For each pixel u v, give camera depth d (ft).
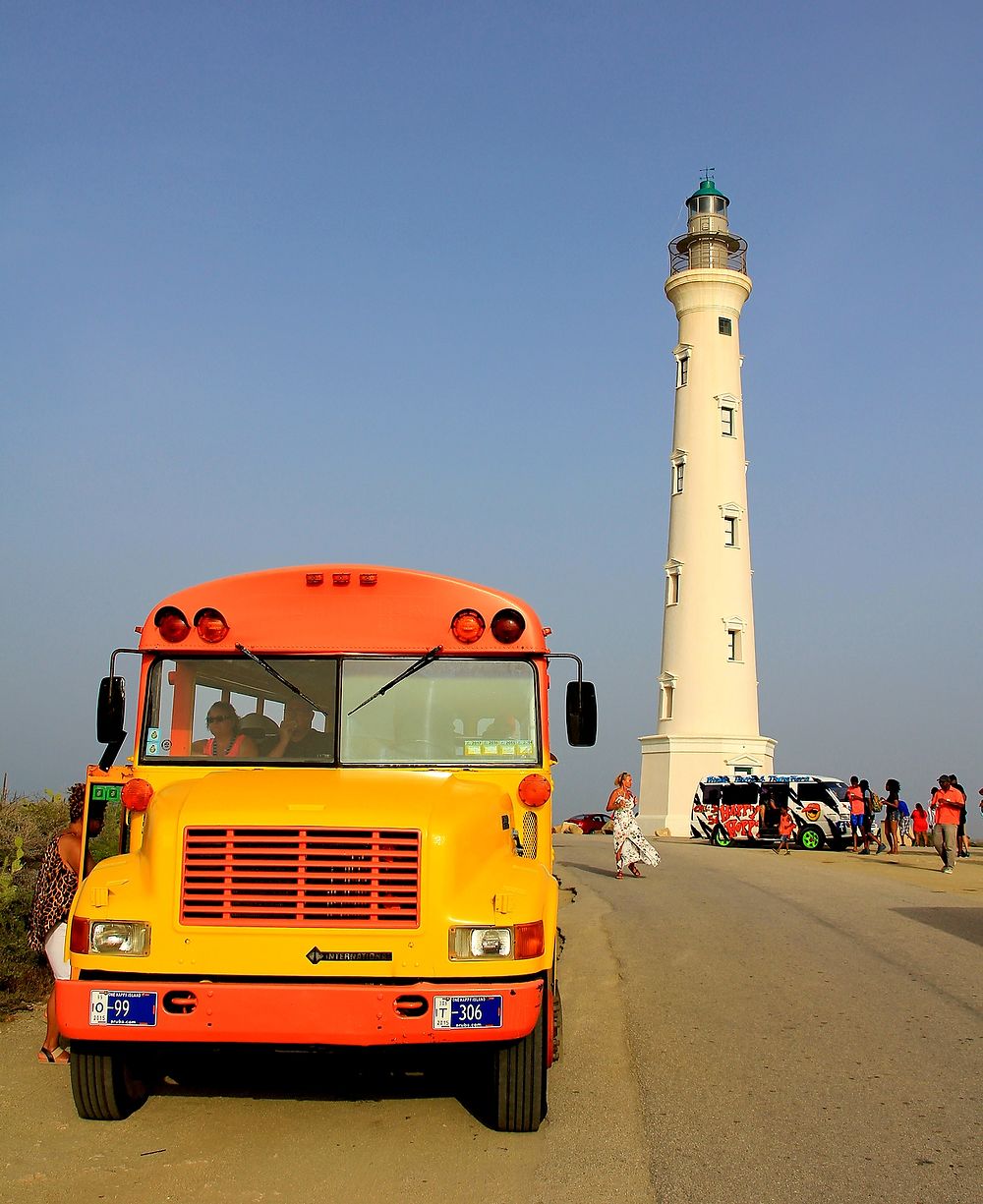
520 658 25.50
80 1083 22.11
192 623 25.36
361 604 25.55
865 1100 24.40
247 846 20.90
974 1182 19.51
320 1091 25.04
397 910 20.65
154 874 21.03
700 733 175.22
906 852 122.01
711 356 185.06
